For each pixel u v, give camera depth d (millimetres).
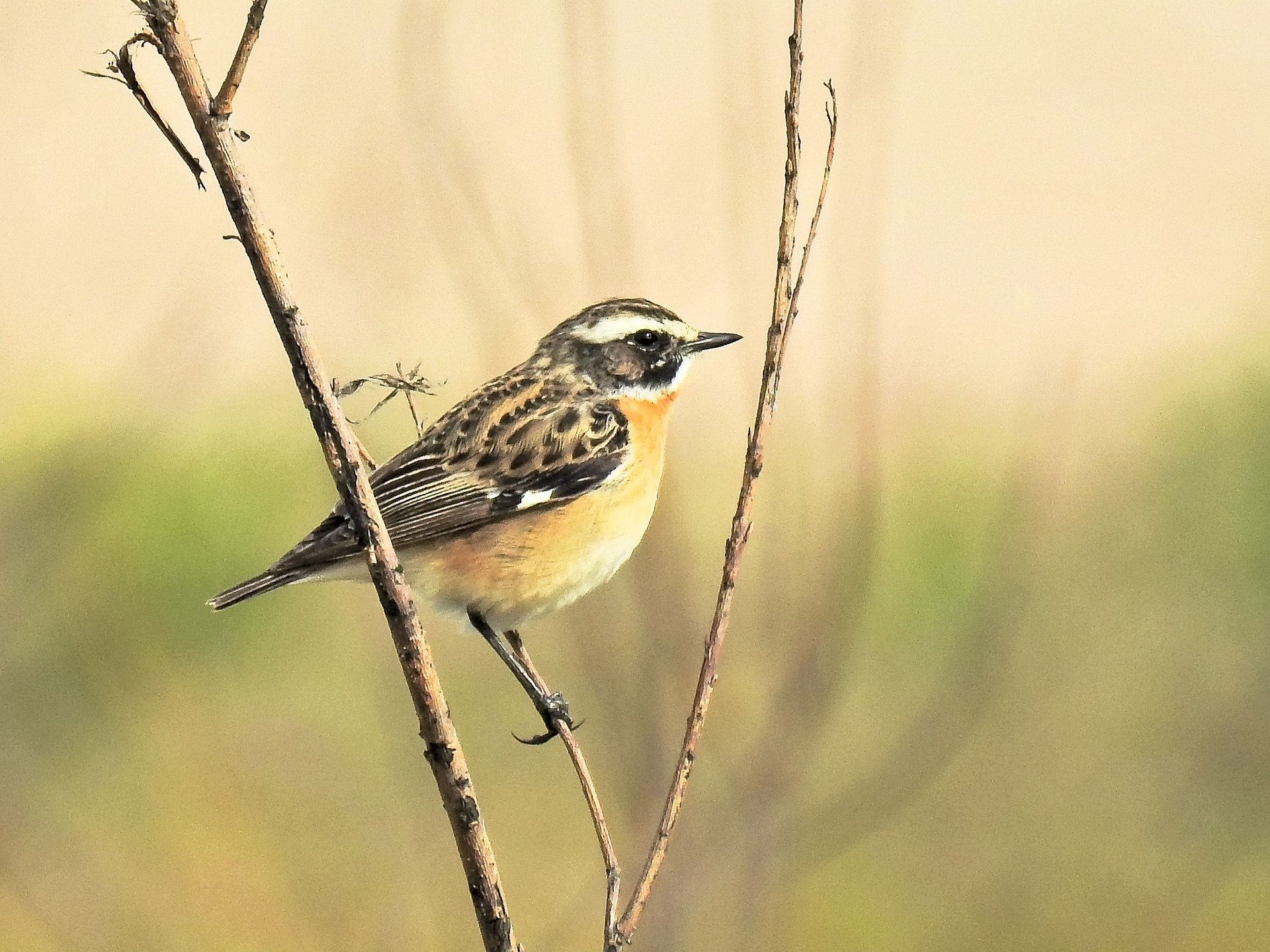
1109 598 14672
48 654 14086
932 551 16031
